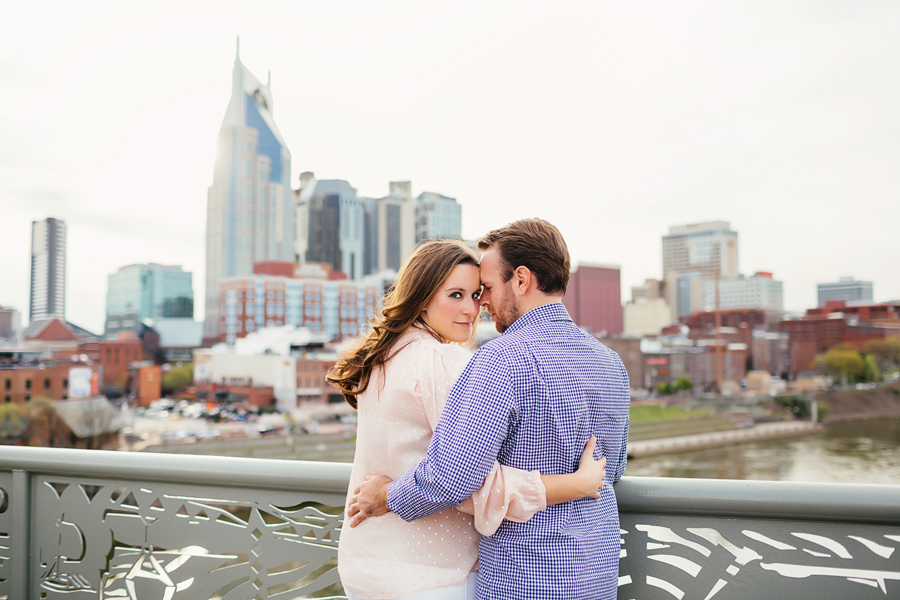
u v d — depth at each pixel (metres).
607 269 122.12
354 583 1.17
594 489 1.00
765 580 1.34
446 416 1.01
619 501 1.40
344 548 1.22
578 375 1.03
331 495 1.61
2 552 1.90
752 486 1.34
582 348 1.07
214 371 88.25
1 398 69.81
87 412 70.19
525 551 1.00
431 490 0.98
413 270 1.19
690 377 88.19
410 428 1.13
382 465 1.17
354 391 1.24
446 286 1.18
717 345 89.38
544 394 0.99
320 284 109.94
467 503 1.04
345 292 111.12
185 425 74.94
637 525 1.42
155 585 1.74
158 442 69.00
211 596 1.69
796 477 53.78
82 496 1.85
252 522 1.67
